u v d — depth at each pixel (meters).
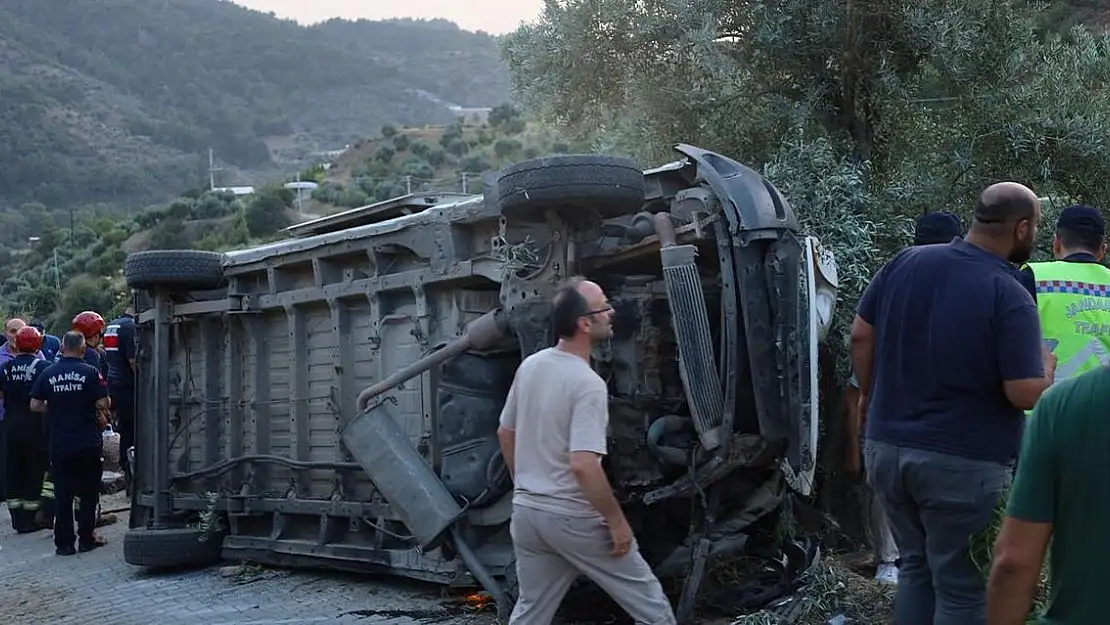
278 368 8.38
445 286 7.04
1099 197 9.23
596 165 5.75
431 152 60.00
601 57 10.13
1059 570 2.71
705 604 6.12
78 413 9.88
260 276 8.55
